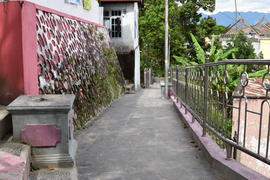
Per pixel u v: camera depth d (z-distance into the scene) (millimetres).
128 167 3912
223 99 3725
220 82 4020
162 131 6055
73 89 6711
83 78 7836
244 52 22859
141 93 15992
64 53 6801
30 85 4246
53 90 5520
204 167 3859
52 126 3055
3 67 4016
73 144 3496
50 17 6637
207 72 4500
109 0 16953
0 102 4039
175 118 7609
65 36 7328
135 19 17953
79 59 7988
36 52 4742
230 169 3201
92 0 11844
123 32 17641
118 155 4453
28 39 4195
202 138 4625
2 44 4000
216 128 4039
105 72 11109
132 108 9641
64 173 2947
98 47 11164
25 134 3041
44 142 3055
